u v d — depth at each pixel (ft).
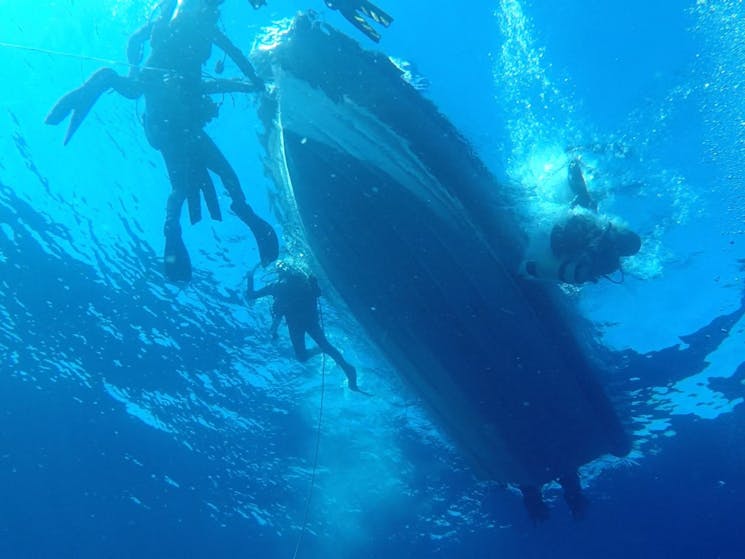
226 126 24.59
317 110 20.65
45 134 26.91
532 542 39.52
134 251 30.60
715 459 35.58
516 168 24.57
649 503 37.14
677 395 33.22
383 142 21.25
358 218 21.99
